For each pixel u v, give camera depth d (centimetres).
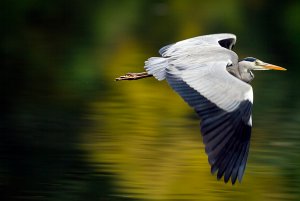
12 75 2116
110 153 1388
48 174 1266
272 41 2677
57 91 1941
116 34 2738
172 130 1566
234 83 750
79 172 1273
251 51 2488
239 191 1204
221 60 805
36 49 2484
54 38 2669
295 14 3206
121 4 3375
